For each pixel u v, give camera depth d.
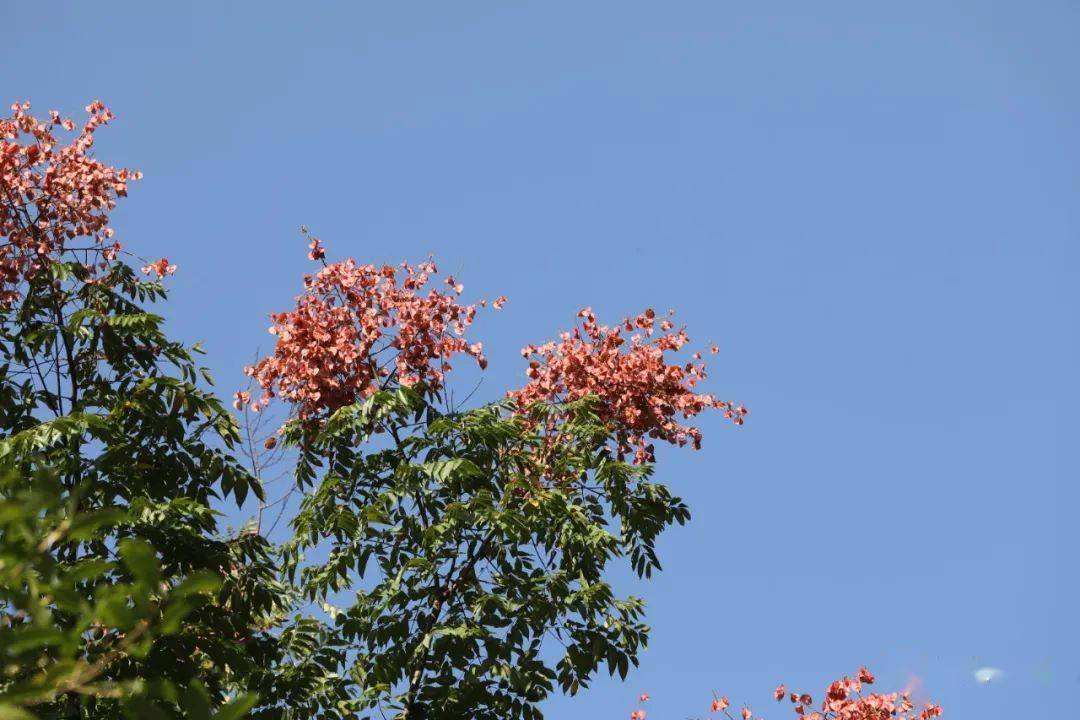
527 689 13.98
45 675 3.21
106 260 15.69
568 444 16.56
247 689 13.53
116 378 14.67
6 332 14.93
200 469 13.73
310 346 15.93
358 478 15.51
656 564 15.79
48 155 15.70
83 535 3.37
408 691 13.93
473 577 14.88
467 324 16.70
